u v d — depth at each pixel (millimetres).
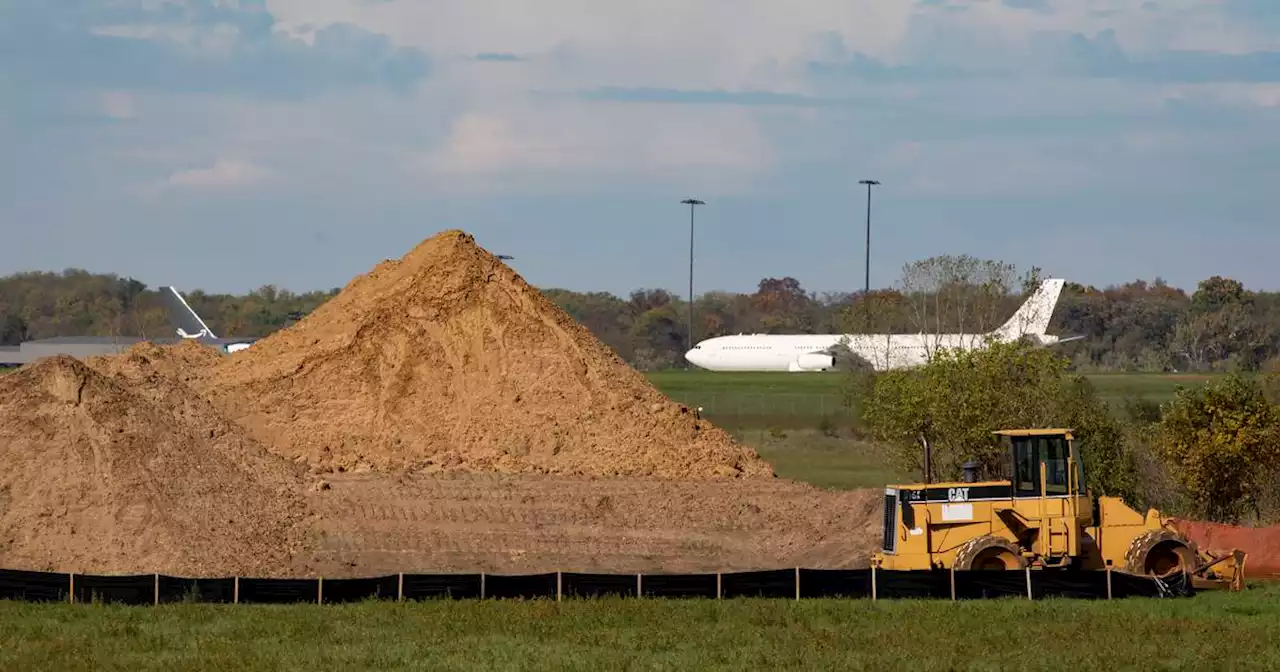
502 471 78375
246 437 73688
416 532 66875
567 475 77750
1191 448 74312
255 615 46406
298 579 50094
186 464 64875
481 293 90938
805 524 69000
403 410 84500
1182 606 47594
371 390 85812
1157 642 40688
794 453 115062
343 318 92250
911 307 161750
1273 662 37875
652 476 78250
